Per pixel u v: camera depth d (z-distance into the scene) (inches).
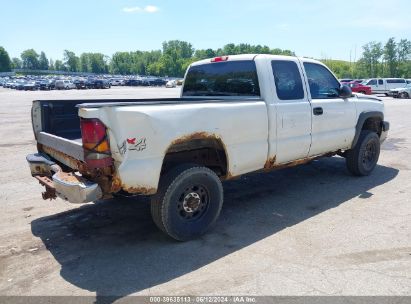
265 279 132.6
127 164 139.0
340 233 169.3
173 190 153.9
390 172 275.6
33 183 257.3
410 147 368.8
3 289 129.3
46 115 195.3
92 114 130.9
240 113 172.4
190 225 163.2
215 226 180.4
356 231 171.2
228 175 174.9
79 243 164.4
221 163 176.1
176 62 6604.3
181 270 140.3
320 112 214.4
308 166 295.6
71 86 2375.7
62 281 134.0
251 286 128.5
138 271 139.9
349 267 139.6
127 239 167.9
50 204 215.0
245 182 254.4
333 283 129.2
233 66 202.7
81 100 208.1
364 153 257.4
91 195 137.6
